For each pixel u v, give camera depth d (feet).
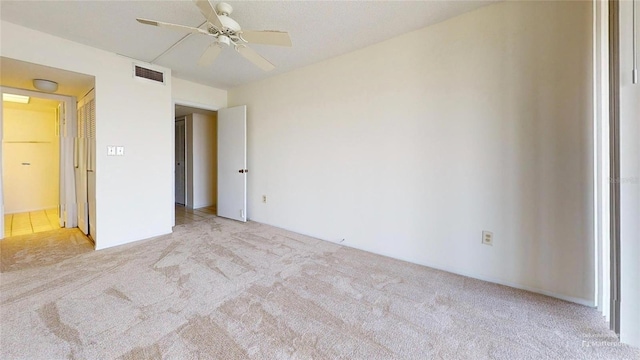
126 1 6.91
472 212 7.60
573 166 6.20
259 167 13.82
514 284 7.07
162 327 5.35
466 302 6.35
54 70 8.93
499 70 7.02
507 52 6.89
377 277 7.69
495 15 7.02
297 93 11.87
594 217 6.03
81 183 11.90
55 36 8.70
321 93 10.98
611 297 5.14
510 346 4.88
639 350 4.69
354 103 9.96
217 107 14.97
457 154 7.77
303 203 11.90
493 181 7.23
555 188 6.43
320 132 11.09
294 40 9.04
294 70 11.91
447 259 8.10
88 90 10.85
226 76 12.86
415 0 6.84
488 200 7.34
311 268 8.29
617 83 4.78
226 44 7.08
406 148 8.74
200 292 6.74
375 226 9.61
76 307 6.02
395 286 7.15
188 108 15.84
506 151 7.01
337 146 10.55
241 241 10.91
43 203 16.93
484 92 7.26
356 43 9.27
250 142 14.20
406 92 8.66
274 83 12.83
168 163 11.88
